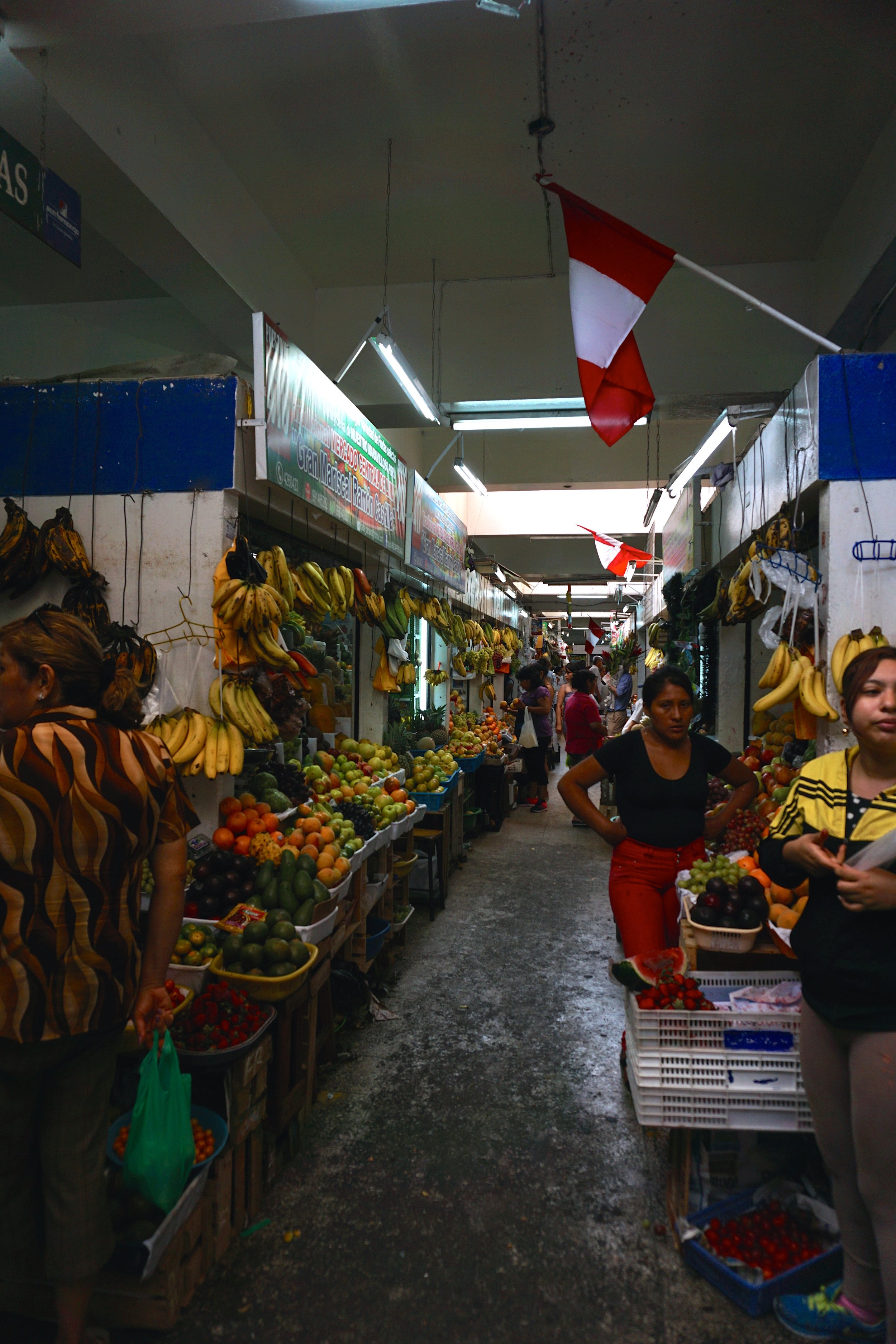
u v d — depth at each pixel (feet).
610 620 83.97
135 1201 5.95
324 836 10.64
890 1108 5.03
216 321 16.89
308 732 14.84
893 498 9.57
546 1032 11.64
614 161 15.47
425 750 21.31
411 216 17.47
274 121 14.28
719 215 17.49
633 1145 8.78
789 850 5.60
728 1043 6.62
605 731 28.63
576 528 38.19
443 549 24.56
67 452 10.15
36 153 11.29
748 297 10.34
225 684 9.75
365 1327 6.22
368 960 12.21
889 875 5.04
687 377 19.99
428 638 30.17
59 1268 5.14
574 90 13.46
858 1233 5.78
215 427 9.81
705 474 19.43
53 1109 5.20
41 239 9.21
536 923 16.85
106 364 17.39
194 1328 6.17
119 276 16.07
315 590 12.25
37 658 5.29
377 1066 10.54
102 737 5.27
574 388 20.25
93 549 10.04
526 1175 8.21
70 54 10.62
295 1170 8.23
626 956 8.76
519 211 17.31
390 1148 8.66
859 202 15.78
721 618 16.38
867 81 13.21
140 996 5.73
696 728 21.16
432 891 17.06
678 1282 6.73
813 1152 7.30
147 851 5.49
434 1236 7.26
